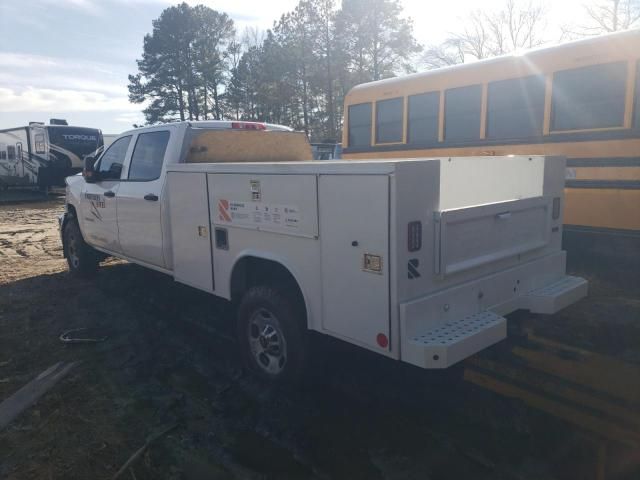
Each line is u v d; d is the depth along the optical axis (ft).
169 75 140.15
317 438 11.58
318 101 120.98
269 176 12.92
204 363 15.55
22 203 74.74
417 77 30.45
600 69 22.71
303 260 12.35
